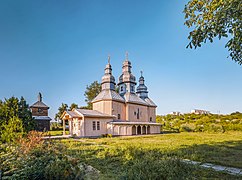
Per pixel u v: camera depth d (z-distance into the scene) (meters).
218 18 3.44
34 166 4.16
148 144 14.69
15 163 4.38
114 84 34.25
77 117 25.39
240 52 4.74
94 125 26.59
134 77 37.12
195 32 3.87
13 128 10.88
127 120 33.44
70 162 4.60
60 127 50.34
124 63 37.19
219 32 3.51
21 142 6.82
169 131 40.03
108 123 28.22
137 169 5.52
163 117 63.47
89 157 9.06
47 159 4.65
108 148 11.56
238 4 3.17
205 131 35.44
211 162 7.97
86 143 15.97
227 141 17.34
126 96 35.00
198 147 12.61
